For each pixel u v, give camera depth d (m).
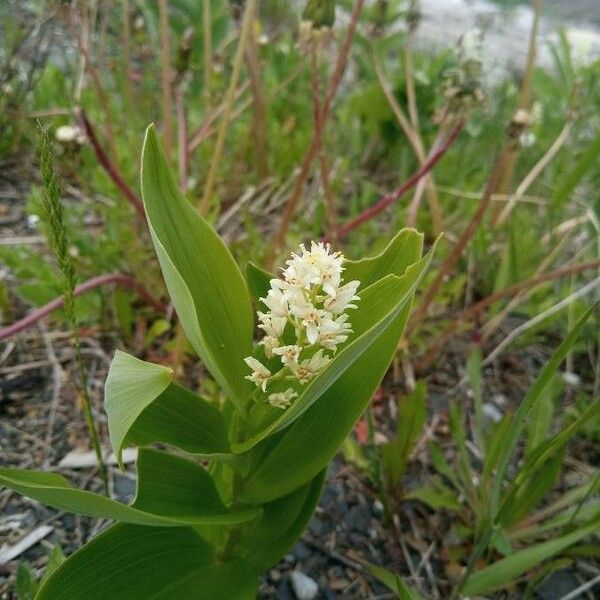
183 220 0.16
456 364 0.32
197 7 0.45
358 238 0.37
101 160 0.27
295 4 0.62
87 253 0.31
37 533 0.23
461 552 0.23
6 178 0.41
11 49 0.45
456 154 0.44
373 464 0.25
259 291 0.18
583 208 0.38
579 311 0.33
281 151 0.44
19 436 0.26
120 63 0.45
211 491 0.17
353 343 0.13
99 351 0.30
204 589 0.17
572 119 0.36
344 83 0.55
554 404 0.30
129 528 0.17
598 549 0.21
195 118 0.43
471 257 0.36
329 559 0.23
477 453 0.27
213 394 0.27
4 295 0.30
